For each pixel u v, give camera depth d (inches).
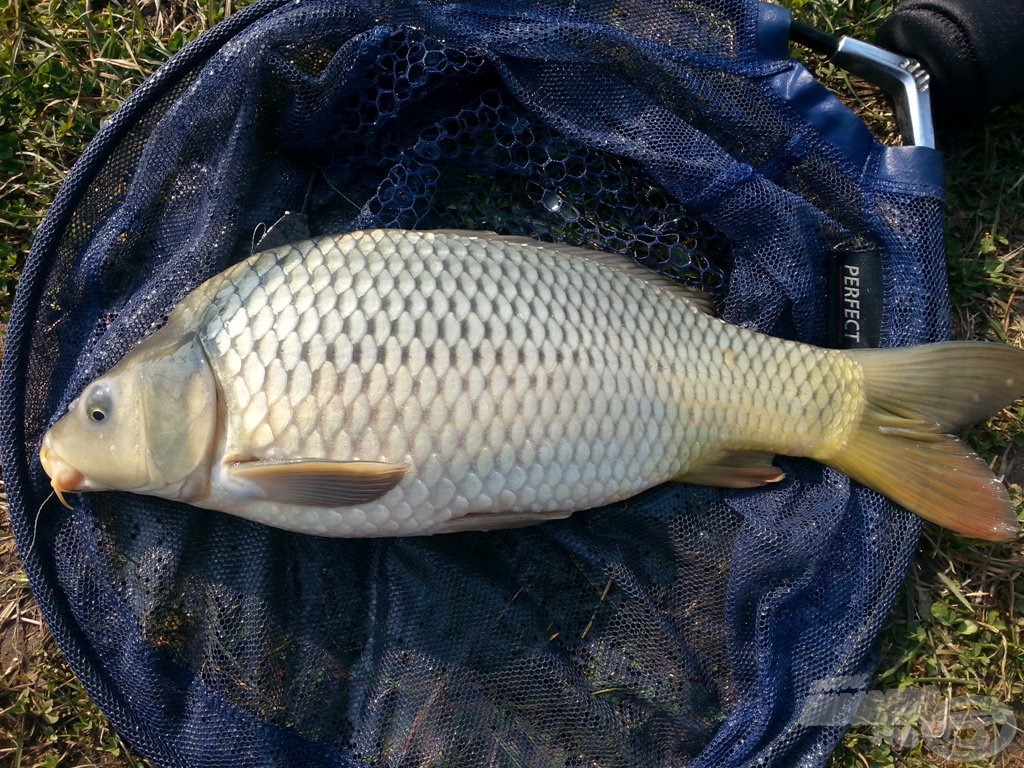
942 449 15.7
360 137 16.4
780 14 16.2
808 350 15.6
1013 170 18.9
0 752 16.8
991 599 18.1
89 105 18.3
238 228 15.8
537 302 14.3
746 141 16.3
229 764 15.1
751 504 16.0
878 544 15.8
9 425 14.7
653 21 16.4
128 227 15.5
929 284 16.2
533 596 16.4
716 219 16.3
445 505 14.3
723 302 17.3
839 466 15.8
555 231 17.3
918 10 16.5
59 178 18.0
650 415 14.8
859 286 16.6
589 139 16.0
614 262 15.8
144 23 18.6
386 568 16.2
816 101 16.3
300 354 13.7
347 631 16.1
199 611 15.4
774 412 15.4
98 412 14.0
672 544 16.3
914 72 16.7
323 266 13.9
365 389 13.7
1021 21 16.1
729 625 15.9
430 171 16.5
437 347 13.9
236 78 15.1
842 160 16.3
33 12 18.3
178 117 15.2
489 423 14.0
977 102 17.2
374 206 16.3
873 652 16.2
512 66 15.7
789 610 15.8
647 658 16.1
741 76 16.1
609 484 14.8
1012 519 15.5
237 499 14.2
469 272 14.2
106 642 15.0
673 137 16.2
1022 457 18.4
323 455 13.7
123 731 14.9
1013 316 18.8
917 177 16.2
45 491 15.0
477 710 15.9
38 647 17.2
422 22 15.3
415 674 15.9
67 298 15.4
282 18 14.9
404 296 13.9
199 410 13.8
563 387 14.3
